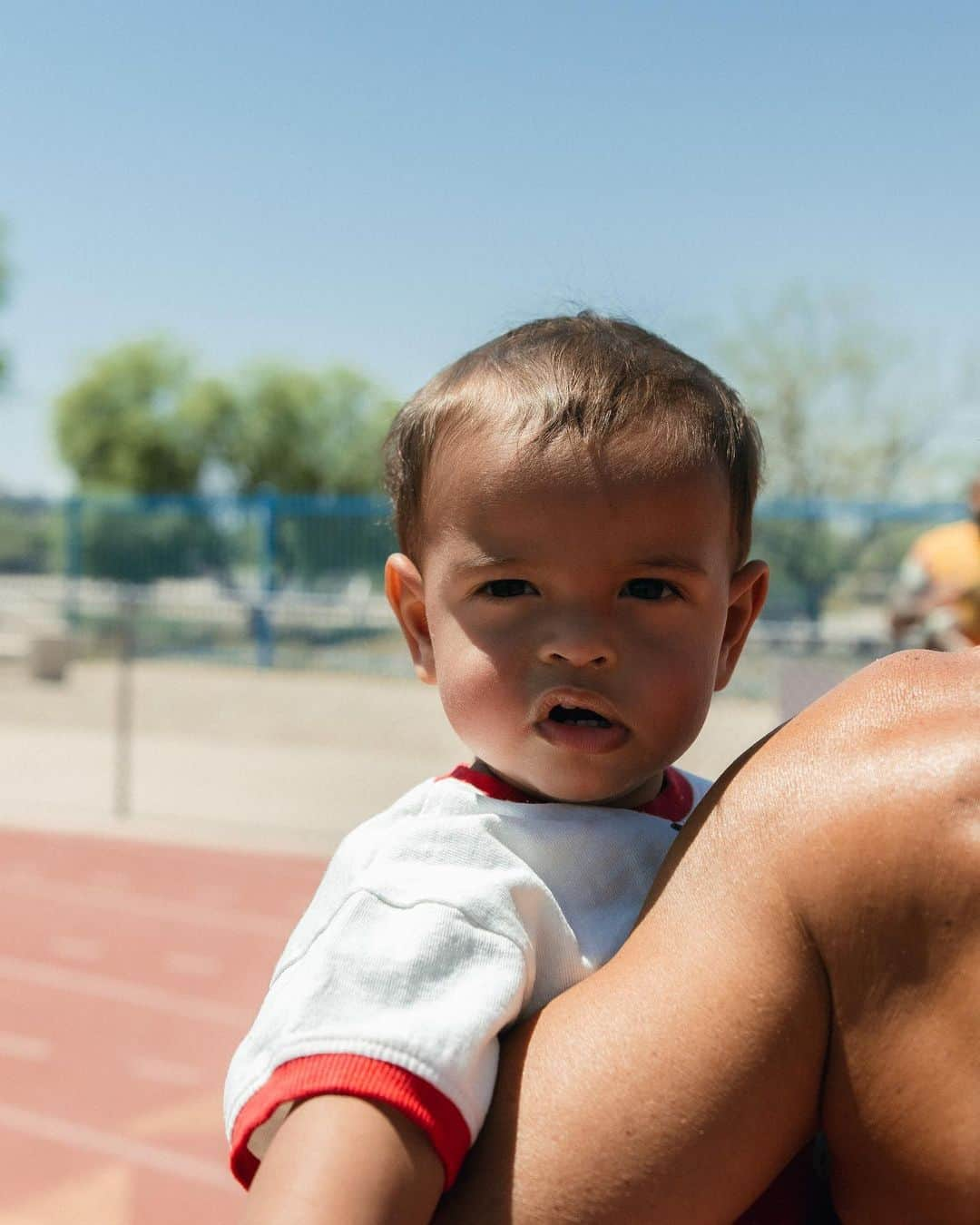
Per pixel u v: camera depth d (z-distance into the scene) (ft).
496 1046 3.41
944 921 2.97
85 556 65.77
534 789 3.96
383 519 5.36
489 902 3.56
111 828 31.17
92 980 21.07
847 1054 3.06
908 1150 2.97
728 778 3.62
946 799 3.06
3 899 25.67
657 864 3.93
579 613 3.76
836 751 3.37
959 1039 2.92
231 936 23.45
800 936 3.14
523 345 4.24
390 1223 3.06
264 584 61.46
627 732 3.78
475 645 3.87
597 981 3.43
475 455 3.89
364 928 3.53
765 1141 3.11
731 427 4.17
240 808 33.14
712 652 3.96
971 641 18.94
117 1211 13.67
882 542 48.70
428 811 4.00
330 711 48.65
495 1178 3.18
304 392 112.78
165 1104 16.34
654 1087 3.12
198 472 112.47
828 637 37.11
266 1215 3.05
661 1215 3.06
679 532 3.81
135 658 62.80
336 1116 3.15
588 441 3.77
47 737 43.75
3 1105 16.26
